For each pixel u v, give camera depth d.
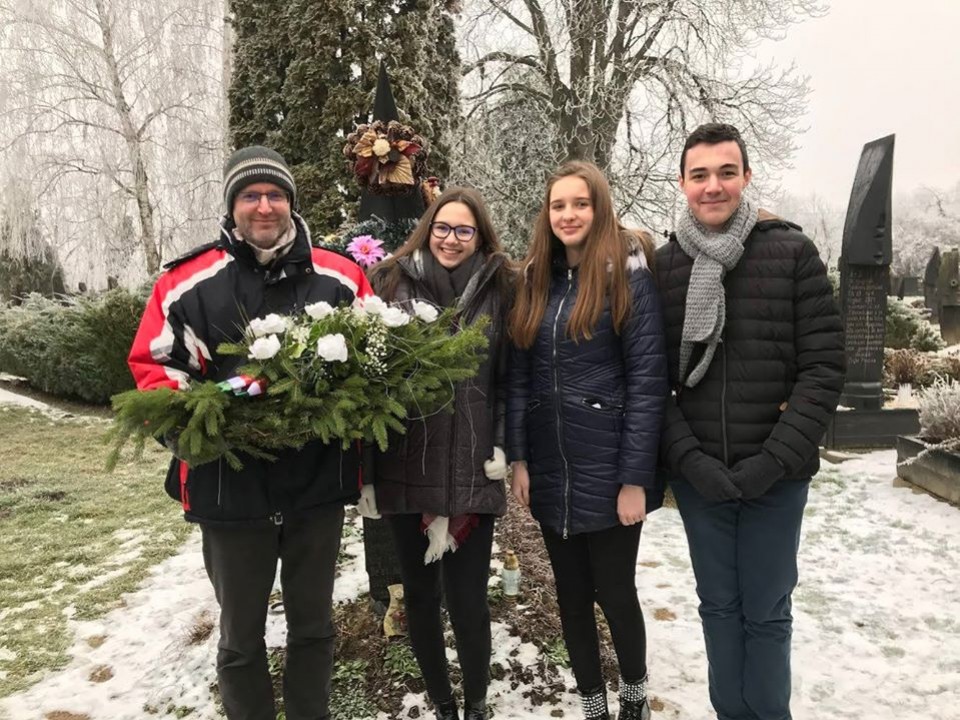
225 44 10.60
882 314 6.45
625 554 1.99
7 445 7.00
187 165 13.95
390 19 4.55
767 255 1.81
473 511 1.91
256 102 4.42
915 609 3.12
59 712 2.40
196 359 1.74
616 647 2.07
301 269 1.84
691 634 2.88
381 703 2.29
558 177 1.96
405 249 2.12
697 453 1.84
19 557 3.90
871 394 6.48
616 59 11.16
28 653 2.82
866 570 3.58
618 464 1.92
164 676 2.58
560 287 2.02
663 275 1.98
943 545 3.88
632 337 1.90
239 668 1.78
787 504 1.84
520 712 2.27
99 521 4.59
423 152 2.77
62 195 14.06
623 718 2.10
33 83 13.10
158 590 3.46
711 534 1.92
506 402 2.09
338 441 1.81
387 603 2.69
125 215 14.56
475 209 2.08
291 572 1.85
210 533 1.75
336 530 1.85
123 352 8.41
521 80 12.32
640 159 11.54
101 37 13.62
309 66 4.24
